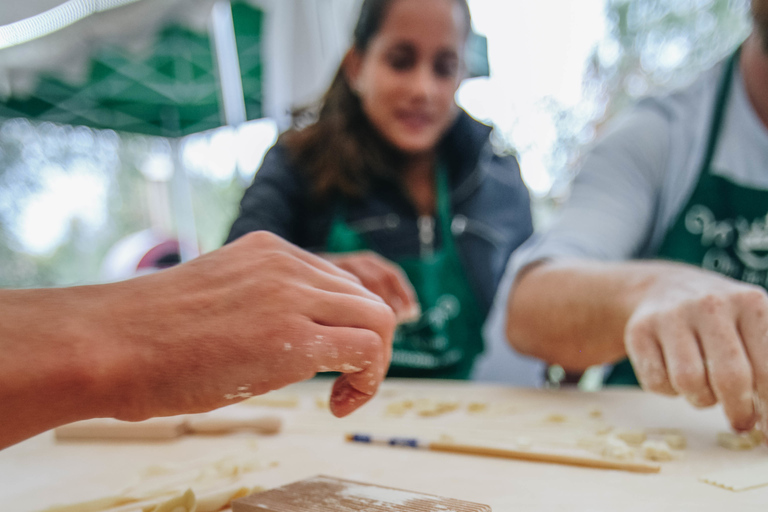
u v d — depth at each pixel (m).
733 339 0.40
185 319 0.27
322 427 0.55
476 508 0.28
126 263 2.12
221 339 0.27
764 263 0.83
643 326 0.46
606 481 0.36
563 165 1.57
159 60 1.88
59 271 2.50
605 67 1.52
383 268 0.72
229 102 1.79
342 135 1.06
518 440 0.45
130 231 2.75
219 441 0.53
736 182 0.85
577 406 0.60
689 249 0.89
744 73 0.86
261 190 1.07
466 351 1.10
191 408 0.27
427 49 0.96
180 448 0.51
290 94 1.48
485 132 1.15
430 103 0.98
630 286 0.55
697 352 0.42
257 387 0.28
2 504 0.39
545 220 1.58
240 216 1.02
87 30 1.01
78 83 1.81
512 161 1.30
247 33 1.67
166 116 2.09
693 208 0.89
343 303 0.32
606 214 0.85
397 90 0.97
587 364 0.65
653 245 0.94
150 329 0.26
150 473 0.43
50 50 0.98
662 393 0.44
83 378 0.23
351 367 0.31
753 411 0.40
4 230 2.25
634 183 0.90
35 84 1.69
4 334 0.23
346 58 1.08
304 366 0.29
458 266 1.09
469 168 1.15
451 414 0.59
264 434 0.54
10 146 2.19
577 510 0.31
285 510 0.28
